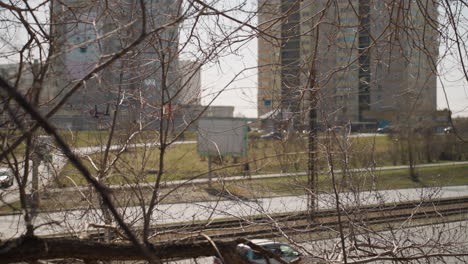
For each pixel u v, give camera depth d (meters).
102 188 2.32
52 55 2.69
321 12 4.16
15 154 3.48
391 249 4.74
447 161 17.30
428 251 5.00
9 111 2.47
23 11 3.04
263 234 5.07
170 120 3.82
